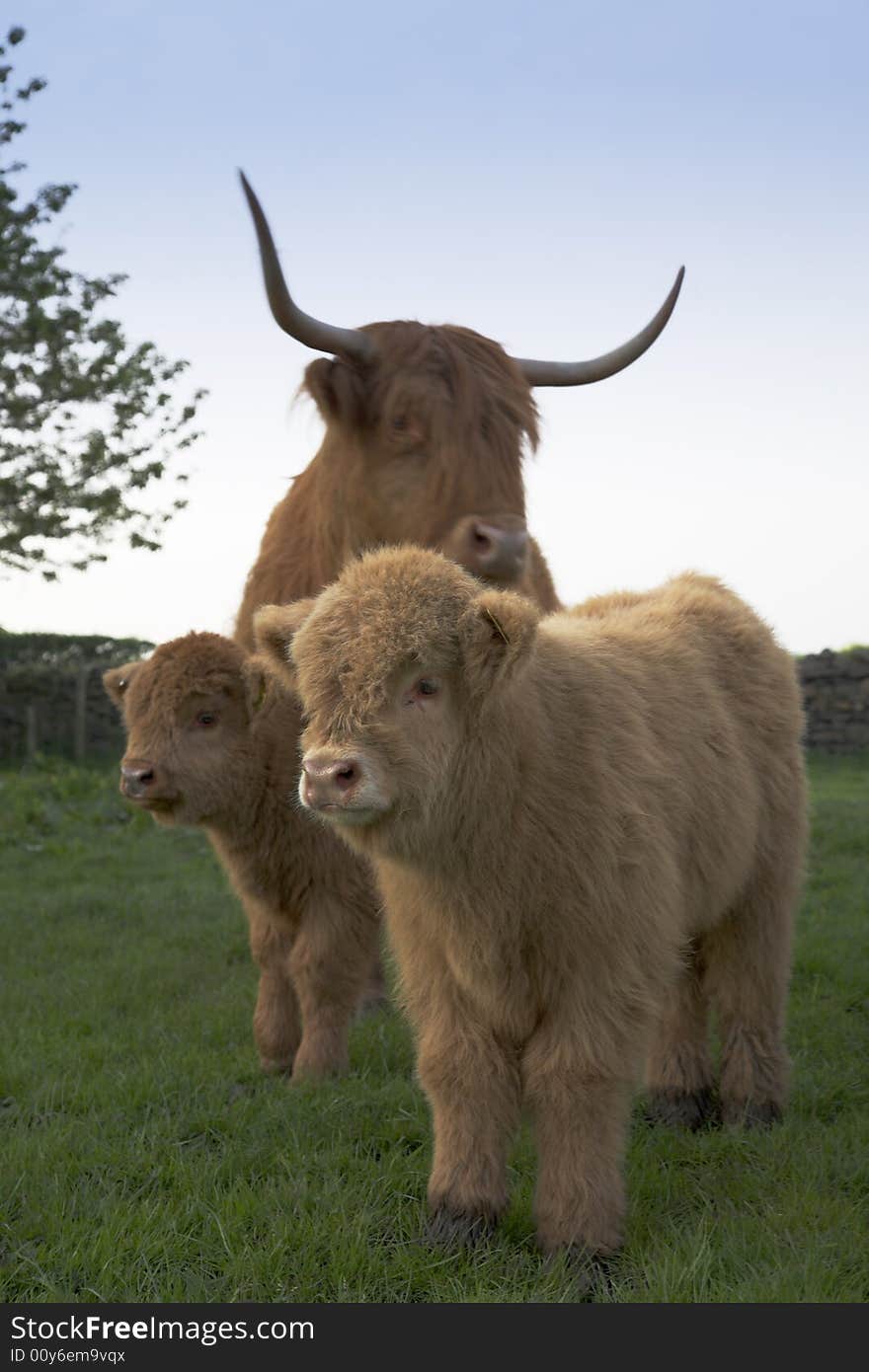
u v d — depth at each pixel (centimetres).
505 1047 346
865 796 1593
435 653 302
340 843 501
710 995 456
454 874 328
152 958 733
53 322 1697
